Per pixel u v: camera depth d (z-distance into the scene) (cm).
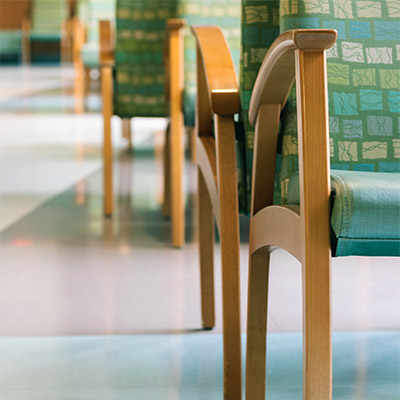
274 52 148
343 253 130
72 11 1438
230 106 188
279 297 274
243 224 381
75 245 341
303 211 132
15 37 1747
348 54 184
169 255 327
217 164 192
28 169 524
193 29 218
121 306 263
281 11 188
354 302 269
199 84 233
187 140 642
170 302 267
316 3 185
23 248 336
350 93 182
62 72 1501
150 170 525
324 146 131
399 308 263
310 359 131
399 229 127
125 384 202
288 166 181
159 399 193
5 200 430
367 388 200
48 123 767
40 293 276
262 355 184
